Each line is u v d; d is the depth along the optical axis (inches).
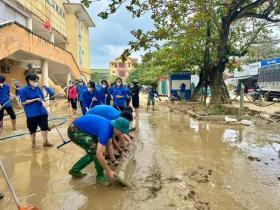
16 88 618.5
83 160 222.4
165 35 323.6
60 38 1378.0
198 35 625.6
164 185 209.5
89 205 179.6
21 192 199.3
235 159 275.1
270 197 189.3
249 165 256.4
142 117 612.1
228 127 461.7
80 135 205.5
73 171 223.6
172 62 995.9
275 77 1096.8
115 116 223.1
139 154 291.6
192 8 437.7
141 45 311.3
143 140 360.5
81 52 1742.1
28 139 365.4
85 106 370.0
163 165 255.0
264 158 279.7
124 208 175.2
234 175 230.4
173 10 296.2
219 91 680.4
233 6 600.7
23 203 183.0
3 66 795.4
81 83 634.8
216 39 701.3
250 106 877.8
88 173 235.0
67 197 190.7
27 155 289.3
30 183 215.2
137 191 199.0
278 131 423.2
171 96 1128.2
